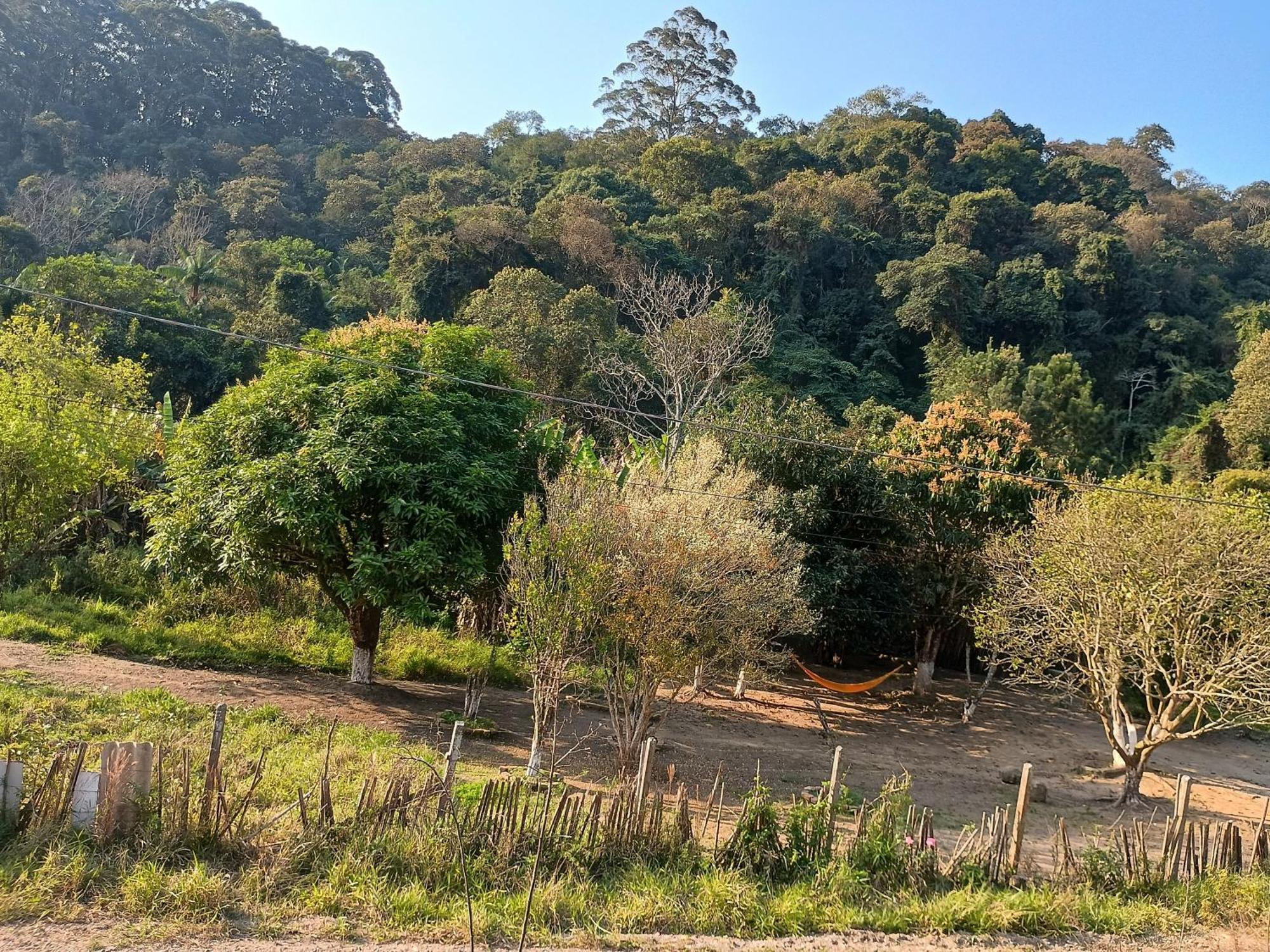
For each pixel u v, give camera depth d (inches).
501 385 616.7
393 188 2529.5
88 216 2244.1
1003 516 782.5
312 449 514.6
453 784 344.2
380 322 973.2
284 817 306.5
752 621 489.1
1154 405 1873.8
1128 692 844.0
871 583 791.7
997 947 301.7
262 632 661.3
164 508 585.6
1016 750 684.1
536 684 452.8
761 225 2032.5
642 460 663.1
